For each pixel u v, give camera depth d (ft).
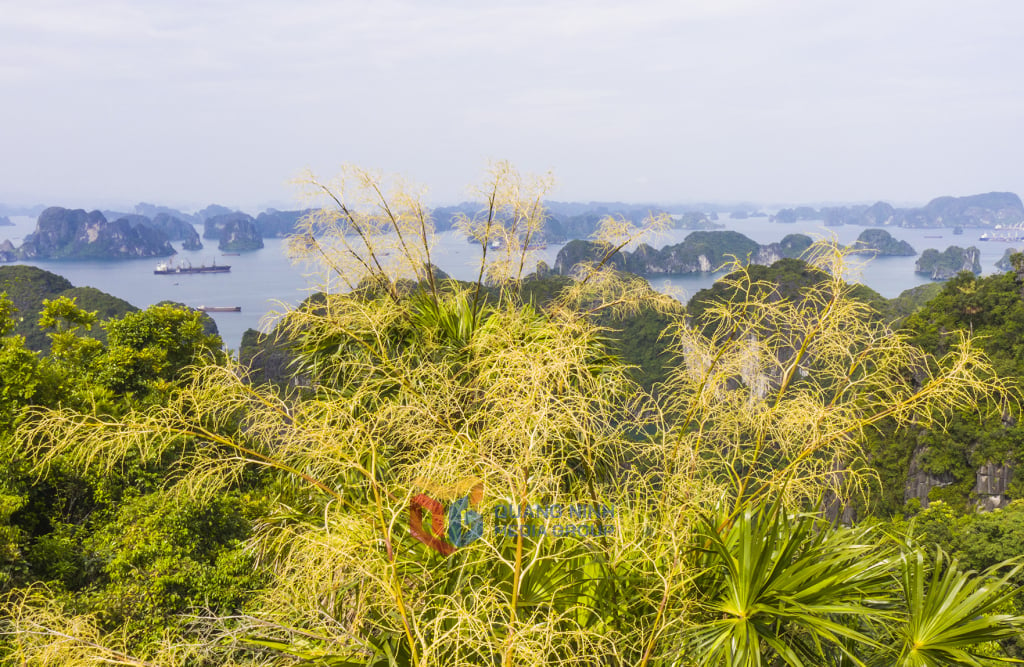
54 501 37.86
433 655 9.48
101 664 11.14
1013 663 10.43
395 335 19.38
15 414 43.78
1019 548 72.64
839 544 11.85
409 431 12.34
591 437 12.26
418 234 19.79
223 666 11.40
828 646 11.76
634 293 18.72
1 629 11.88
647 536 12.19
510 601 10.59
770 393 12.92
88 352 61.41
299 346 17.79
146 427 11.57
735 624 10.53
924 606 10.65
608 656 10.85
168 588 28.63
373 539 10.69
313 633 11.41
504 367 12.83
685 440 13.01
